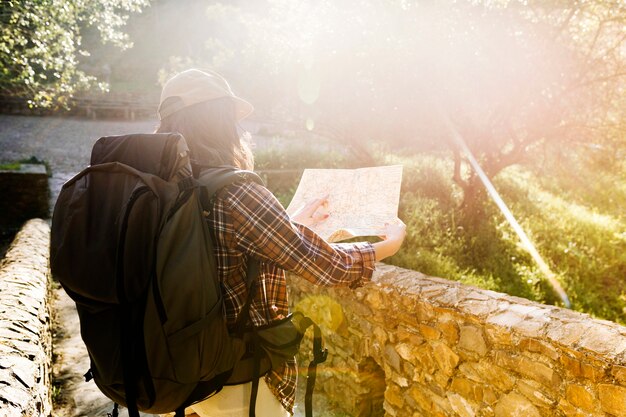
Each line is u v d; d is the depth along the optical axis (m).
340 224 1.39
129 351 1.02
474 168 8.59
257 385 1.16
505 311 2.57
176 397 1.07
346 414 3.71
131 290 1.02
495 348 2.50
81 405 3.76
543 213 9.79
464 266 6.94
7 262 4.55
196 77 1.27
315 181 1.63
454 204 9.33
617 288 7.38
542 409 2.28
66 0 8.22
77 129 22.27
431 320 2.90
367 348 3.46
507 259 7.39
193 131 1.22
